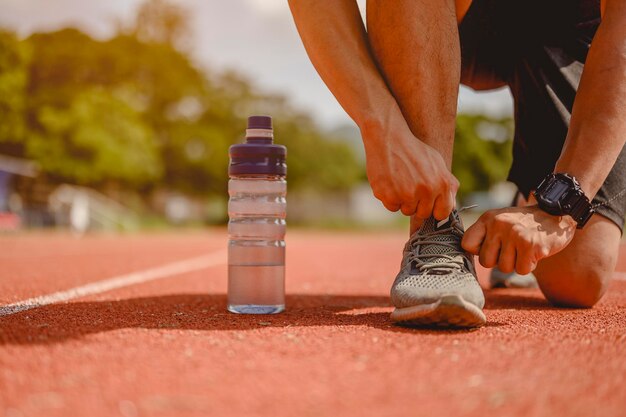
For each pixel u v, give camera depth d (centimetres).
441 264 200
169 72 3167
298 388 128
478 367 143
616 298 312
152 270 510
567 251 254
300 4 207
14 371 137
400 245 1342
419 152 195
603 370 142
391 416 111
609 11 211
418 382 131
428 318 185
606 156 203
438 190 193
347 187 3778
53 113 2705
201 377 135
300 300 291
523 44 282
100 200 2902
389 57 204
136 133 2858
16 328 186
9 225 1500
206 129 3294
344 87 203
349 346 165
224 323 205
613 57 204
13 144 2708
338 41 203
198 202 3522
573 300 262
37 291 315
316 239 1809
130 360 148
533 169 274
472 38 296
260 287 232
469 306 181
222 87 3497
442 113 205
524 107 282
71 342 166
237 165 231
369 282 421
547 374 138
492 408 115
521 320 222
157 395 123
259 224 232
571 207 195
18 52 2603
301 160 3609
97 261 629
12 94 2606
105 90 2964
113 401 119
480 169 2770
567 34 276
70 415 111
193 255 797
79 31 2942
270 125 234
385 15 202
